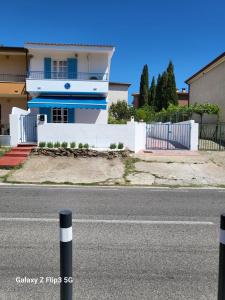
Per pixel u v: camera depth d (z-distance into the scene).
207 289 3.99
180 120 28.83
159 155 16.89
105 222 6.73
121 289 3.95
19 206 8.05
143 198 9.25
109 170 13.79
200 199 9.23
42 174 12.97
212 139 24.38
